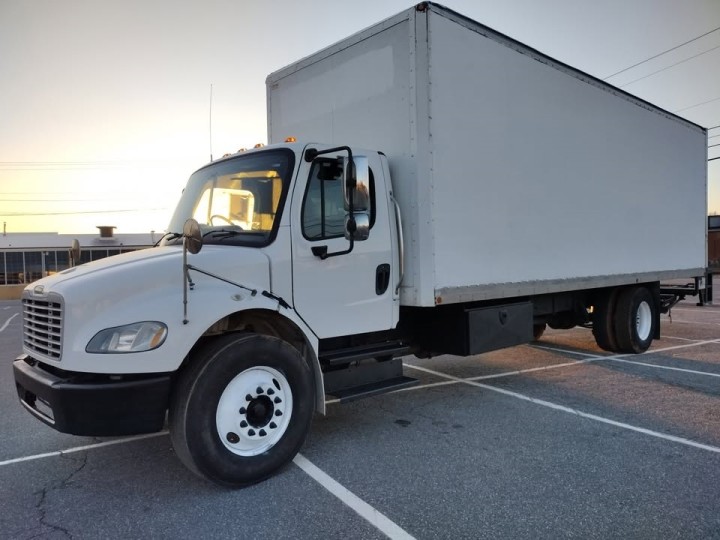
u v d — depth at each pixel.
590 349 9.46
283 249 4.21
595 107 7.29
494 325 5.84
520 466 4.18
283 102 6.36
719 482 3.85
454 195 5.18
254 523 3.33
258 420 3.92
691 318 13.85
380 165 4.91
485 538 3.13
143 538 3.17
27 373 3.72
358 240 4.27
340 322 4.56
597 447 4.57
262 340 3.92
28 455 4.58
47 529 3.29
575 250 6.90
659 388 6.55
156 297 3.60
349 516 3.41
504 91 5.80
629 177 8.02
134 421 3.49
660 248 8.81
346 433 5.03
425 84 4.91
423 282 4.91
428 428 5.15
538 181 6.28
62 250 37.97
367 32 5.32
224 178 4.74
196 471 3.65
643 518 3.34
